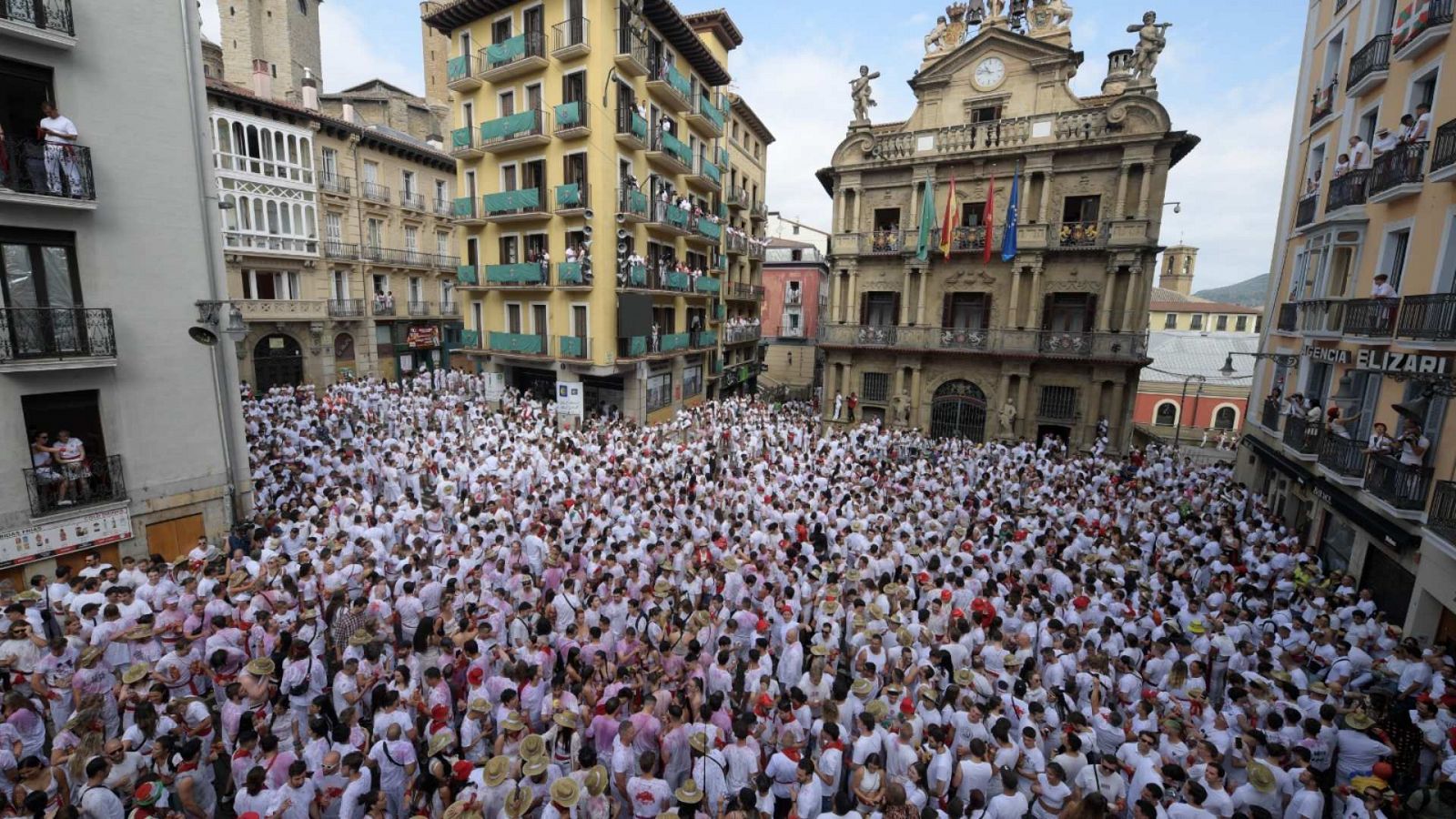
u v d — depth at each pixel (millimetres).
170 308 13633
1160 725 7234
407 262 36906
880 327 28891
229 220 28547
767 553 11141
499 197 26734
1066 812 5957
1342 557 13906
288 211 30750
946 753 6492
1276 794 6422
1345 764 7305
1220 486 19609
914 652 8617
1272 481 18703
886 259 28875
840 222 29781
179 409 13898
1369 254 13820
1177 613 9938
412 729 6902
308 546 11180
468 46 27969
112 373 12789
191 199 13836
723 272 36594
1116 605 10117
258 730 6797
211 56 32938
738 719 6531
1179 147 24672
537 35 24906
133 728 6504
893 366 29031
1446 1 11133
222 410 14695
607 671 8336
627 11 24953
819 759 6477
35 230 11695
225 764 8094
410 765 6512
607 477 16578
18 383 11633
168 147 13406
